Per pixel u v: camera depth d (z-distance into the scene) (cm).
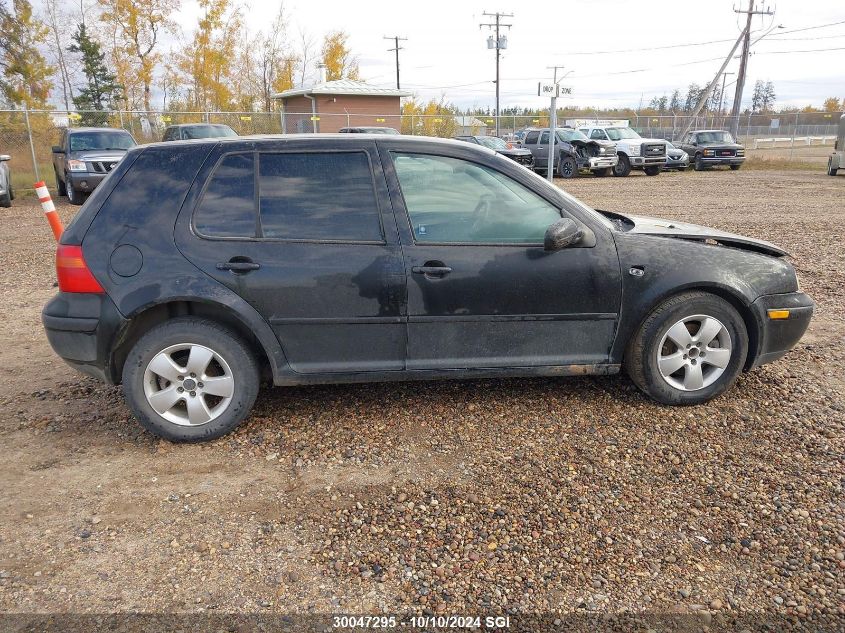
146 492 338
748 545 292
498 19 4884
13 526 309
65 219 1384
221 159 383
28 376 496
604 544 293
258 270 372
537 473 350
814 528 302
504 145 2767
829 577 272
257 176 382
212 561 284
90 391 467
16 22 3155
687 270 401
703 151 2970
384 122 3697
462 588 267
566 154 2661
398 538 299
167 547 294
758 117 4316
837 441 379
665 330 406
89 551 291
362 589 267
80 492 338
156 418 381
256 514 318
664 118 4216
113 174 384
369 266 379
